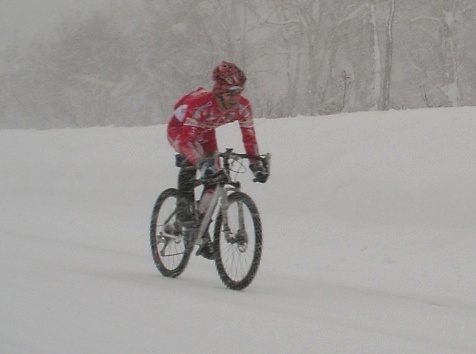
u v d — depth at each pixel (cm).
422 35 4991
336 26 4991
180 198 791
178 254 805
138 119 5838
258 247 702
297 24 5331
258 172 764
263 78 5612
